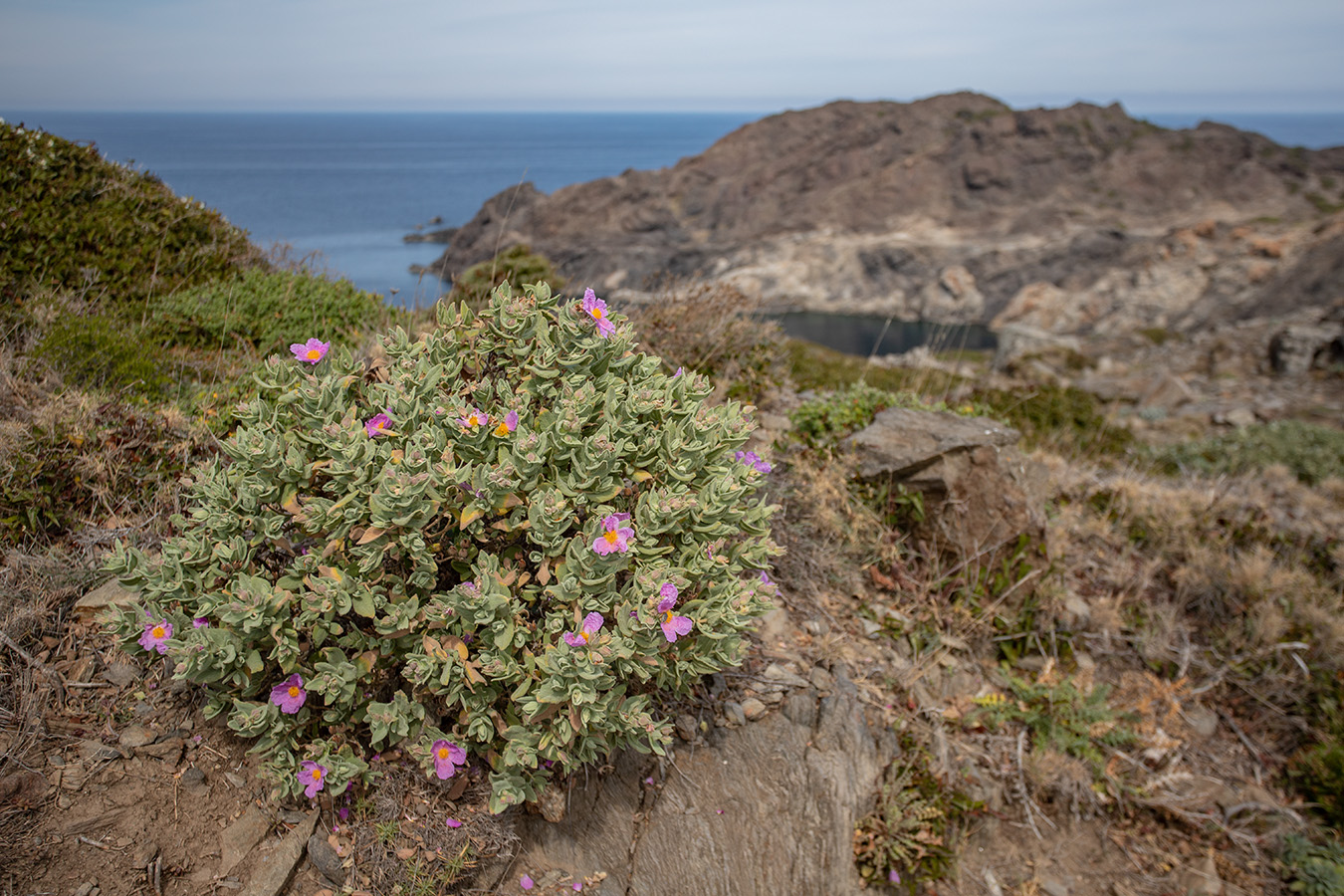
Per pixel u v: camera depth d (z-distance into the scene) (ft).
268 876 7.02
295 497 7.67
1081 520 17.63
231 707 7.84
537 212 284.82
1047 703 12.74
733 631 8.00
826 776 10.07
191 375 12.92
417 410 7.97
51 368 11.25
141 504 9.93
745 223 287.48
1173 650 15.10
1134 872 11.80
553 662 6.95
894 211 285.43
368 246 176.55
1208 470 27.43
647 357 9.24
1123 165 286.25
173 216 16.63
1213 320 195.21
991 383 30.14
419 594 7.80
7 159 14.87
